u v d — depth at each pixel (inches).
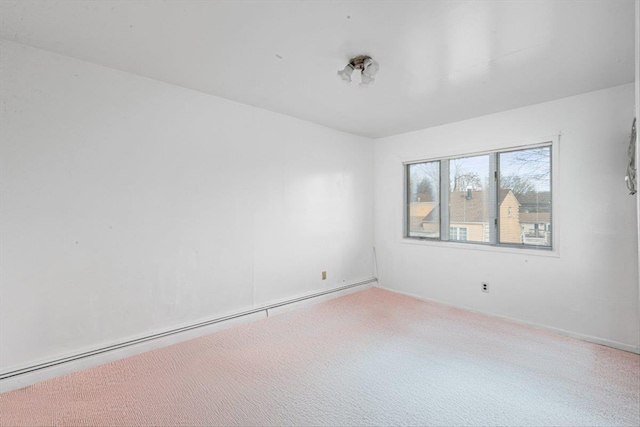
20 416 72.7
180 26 76.0
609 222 110.7
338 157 172.1
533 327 127.9
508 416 73.2
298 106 134.2
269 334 120.7
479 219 148.1
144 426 69.9
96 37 81.0
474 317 139.7
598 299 112.8
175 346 109.6
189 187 116.0
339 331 124.0
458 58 91.4
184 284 114.7
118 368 94.4
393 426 70.1
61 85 90.0
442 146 159.9
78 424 70.3
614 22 73.0
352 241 180.1
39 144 86.7
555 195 122.6
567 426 69.8
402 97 122.3
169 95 111.0
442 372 92.8
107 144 98.0
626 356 102.5
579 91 114.6
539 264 126.9
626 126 107.4
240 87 114.1
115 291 99.5
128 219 102.1
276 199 143.7
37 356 86.3
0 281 81.4
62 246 90.3
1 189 81.5
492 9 69.1
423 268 167.5
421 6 68.2
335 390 83.9
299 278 153.6
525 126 131.2
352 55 90.4
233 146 128.3
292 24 75.2
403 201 178.1
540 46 84.3
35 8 68.6
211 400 79.4
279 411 75.2
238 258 130.3
